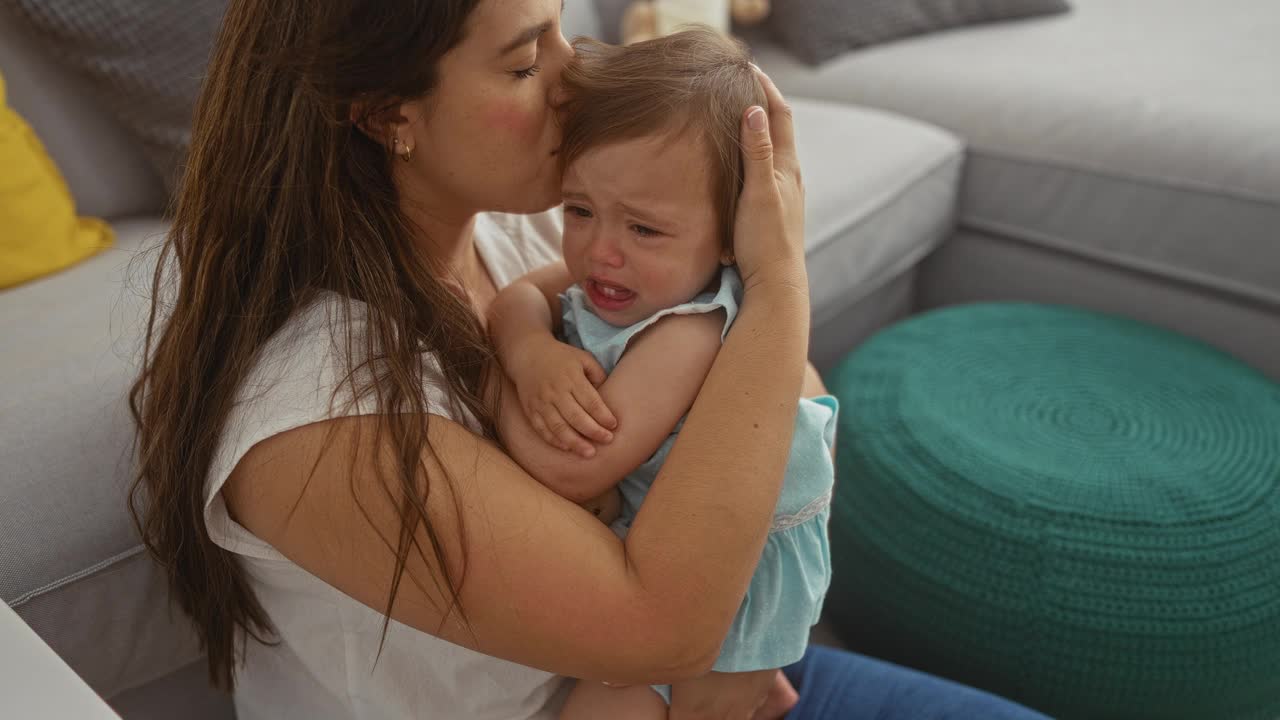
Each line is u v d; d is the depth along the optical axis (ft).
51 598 3.10
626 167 2.38
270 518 2.16
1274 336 5.94
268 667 2.90
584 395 2.33
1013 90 6.68
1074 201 6.37
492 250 3.16
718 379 2.29
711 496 2.15
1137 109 6.24
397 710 2.59
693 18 6.83
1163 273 6.18
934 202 6.50
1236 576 3.96
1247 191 5.73
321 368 2.13
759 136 2.40
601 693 2.62
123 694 3.53
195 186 2.33
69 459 3.22
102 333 3.75
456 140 2.28
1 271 4.17
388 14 2.03
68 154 4.81
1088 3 8.19
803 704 3.21
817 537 2.62
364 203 2.30
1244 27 7.36
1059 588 4.02
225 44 2.26
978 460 4.42
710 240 2.49
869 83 7.19
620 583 2.14
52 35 4.54
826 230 5.66
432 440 2.15
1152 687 4.00
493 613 2.12
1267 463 4.34
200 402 2.32
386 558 2.10
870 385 5.11
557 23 2.36
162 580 3.33
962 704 3.16
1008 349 5.30
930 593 4.28
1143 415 4.71
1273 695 4.21
